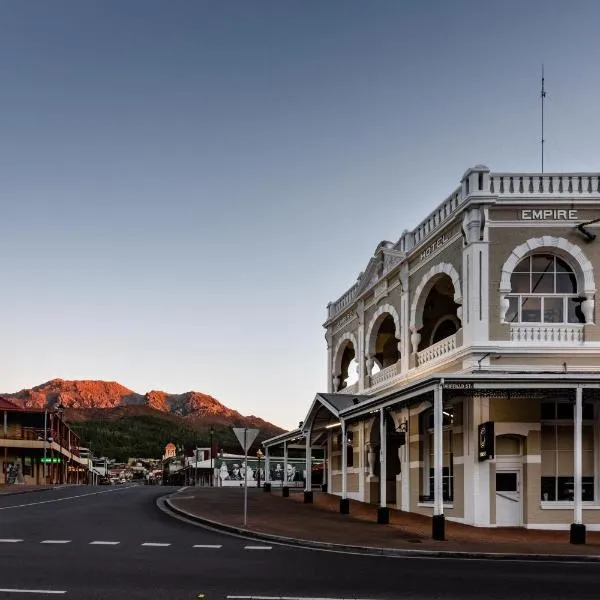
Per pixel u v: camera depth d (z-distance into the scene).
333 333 40.47
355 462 34.50
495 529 21.50
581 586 12.02
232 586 11.35
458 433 23.42
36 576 12.02
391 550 16.39
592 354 22.81
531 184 23.62
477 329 22.94
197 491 40.72
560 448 22.66
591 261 23.28
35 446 64.75
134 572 12.52
